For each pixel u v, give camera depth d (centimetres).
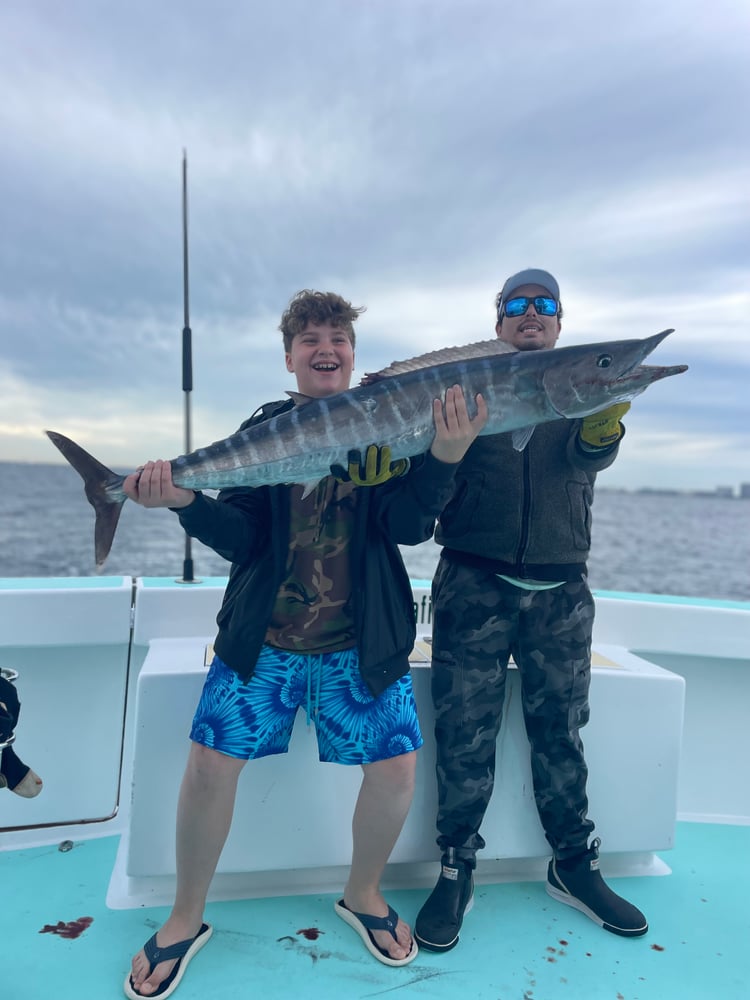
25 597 289
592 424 216
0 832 276
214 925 221
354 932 220
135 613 301
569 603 233
